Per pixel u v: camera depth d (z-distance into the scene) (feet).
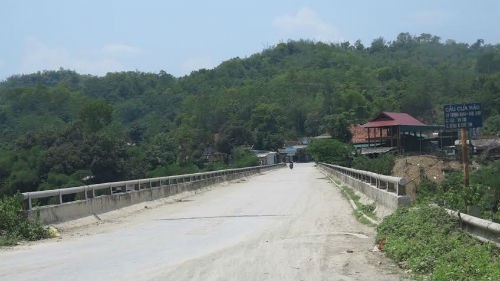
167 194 86.79
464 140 44.80
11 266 32.45
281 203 72.90
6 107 346.95
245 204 73.15
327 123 362.33
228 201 80.12
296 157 405.39
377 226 42.86
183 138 330.34
